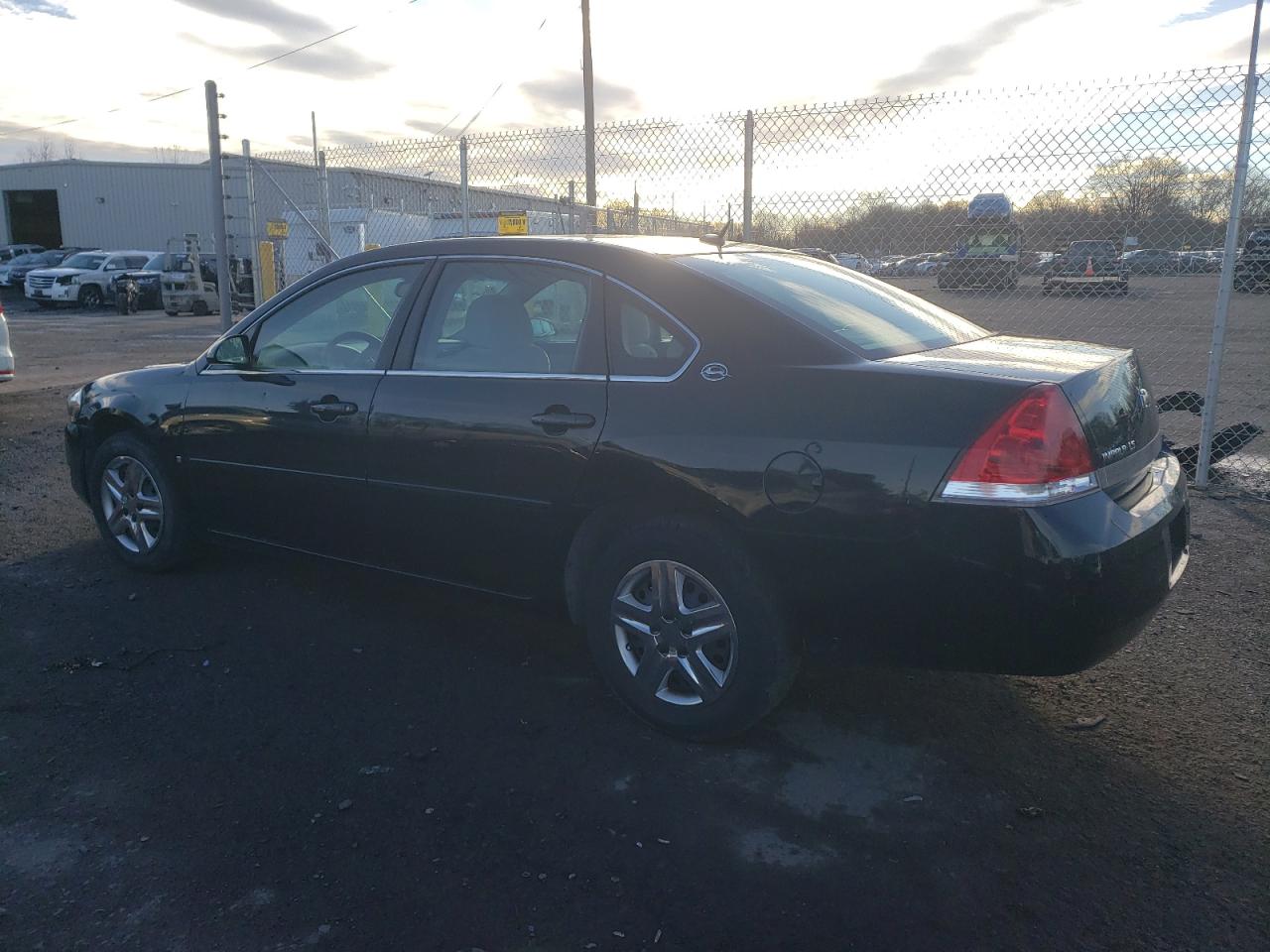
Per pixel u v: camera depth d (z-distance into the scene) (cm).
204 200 4519
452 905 251
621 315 341
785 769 316
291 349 434
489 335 371
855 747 329
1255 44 587
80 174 4488
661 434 318
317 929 242
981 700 362
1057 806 294
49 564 512
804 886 258
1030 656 280
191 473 462
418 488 379
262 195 1259
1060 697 364
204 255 2855
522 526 356
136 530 492
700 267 344
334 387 405
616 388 333
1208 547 525
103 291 2934
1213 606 446
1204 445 637
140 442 482
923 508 276
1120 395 311
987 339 373
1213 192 653
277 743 332
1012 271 741
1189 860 268
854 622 296
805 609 302
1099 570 271
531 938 239
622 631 342
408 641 418
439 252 396
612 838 279
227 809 293
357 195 1298
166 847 274
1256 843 275
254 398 432
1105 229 698
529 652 409
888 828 283
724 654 322
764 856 271
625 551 331
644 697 337
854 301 363
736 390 311
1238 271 697
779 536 298
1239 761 319
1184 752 325
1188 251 686
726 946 236
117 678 379
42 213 5122
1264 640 411
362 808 293
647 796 300
